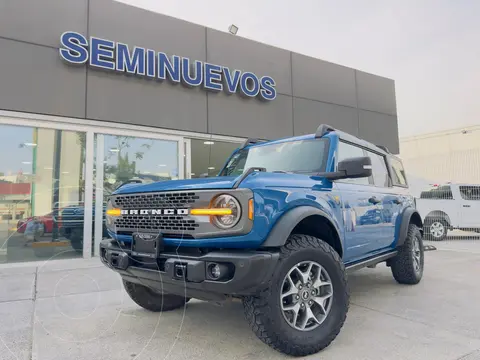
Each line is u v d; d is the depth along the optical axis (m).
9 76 6.57
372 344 2.72
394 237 4.30
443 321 3.24
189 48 8.55
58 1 7.06
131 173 7.73
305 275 2.57
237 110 9.13
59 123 7.00
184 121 8.35
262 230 2.35
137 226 2.79
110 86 7.50
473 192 10.68
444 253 7.63
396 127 12.43
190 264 2.30
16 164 6.68
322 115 10.66
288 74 10.10
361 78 11.66
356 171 2.91
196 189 2.44
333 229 2.95
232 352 2.61
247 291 2.25
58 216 6.92
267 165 3.72
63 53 6.94
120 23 7.69
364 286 4.69
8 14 6.62
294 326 2.47
